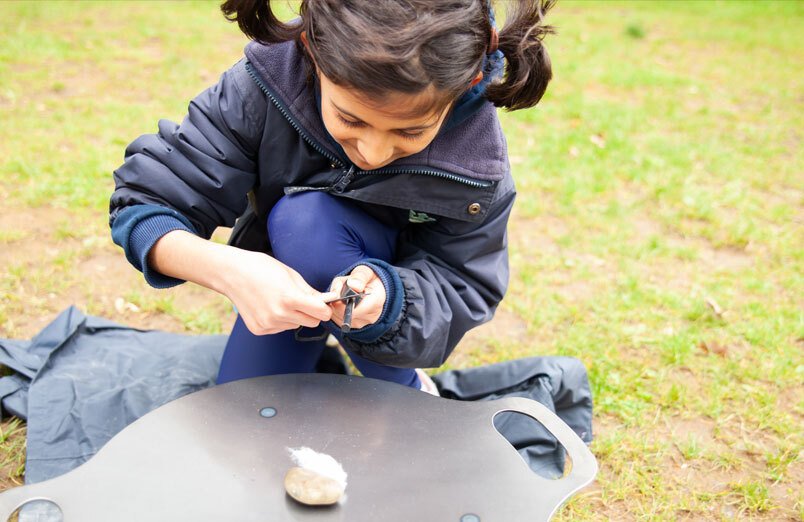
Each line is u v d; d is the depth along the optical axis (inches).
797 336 93.7
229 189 60.5
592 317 95.6
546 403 70.5
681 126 160.4
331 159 59.5
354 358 68.2
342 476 48.0
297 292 50.1
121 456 48.6
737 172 139.4
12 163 117.6
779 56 220.1
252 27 54.5
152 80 160.4
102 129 133.9
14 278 92.0
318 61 44.3
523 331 93.0
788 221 123.0
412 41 41.4
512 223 117.4
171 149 58.9
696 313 95.9
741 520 67.4
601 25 246.2
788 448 75.4
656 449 74.6
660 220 121.5
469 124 57.6
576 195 126.6
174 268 54.1
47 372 73.1
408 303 56.8
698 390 83.4
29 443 65.2
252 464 48.8
